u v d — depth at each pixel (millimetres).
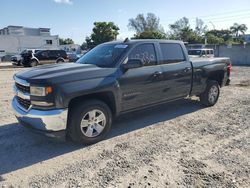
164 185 3203
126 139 4676
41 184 3248
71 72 4219
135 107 5062
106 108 4512
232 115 6234
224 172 3500
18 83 4352
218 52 31922
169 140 4629
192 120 5805
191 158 3918
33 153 4125
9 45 53000
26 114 4066
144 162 3797
